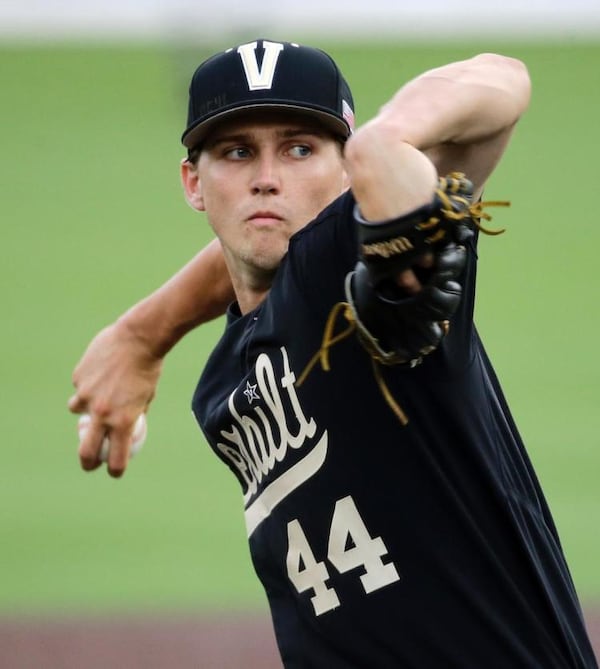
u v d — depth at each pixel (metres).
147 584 28.89
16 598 27.86
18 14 105.38
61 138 79.50
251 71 9.34
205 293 12.76
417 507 8.74
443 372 8.54
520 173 71.00
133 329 13.07
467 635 8.74
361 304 7.56
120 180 71.44
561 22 108.06
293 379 9.03
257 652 24.62
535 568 8.91
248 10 97.31
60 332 48.69
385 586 8.84
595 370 44.34
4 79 91.62
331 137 9.56
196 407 10.52
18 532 32.25
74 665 24.06
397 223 7.14
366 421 8.73
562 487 33.81
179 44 94.06
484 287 54.84
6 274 56.25
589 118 80.62
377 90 86.62
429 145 7.60
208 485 35.78
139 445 13.56
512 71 8.04
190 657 24.45
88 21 105.81
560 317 50.66
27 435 38.97
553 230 62.31
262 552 9.73
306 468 9.06
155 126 82.06
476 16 109.12
